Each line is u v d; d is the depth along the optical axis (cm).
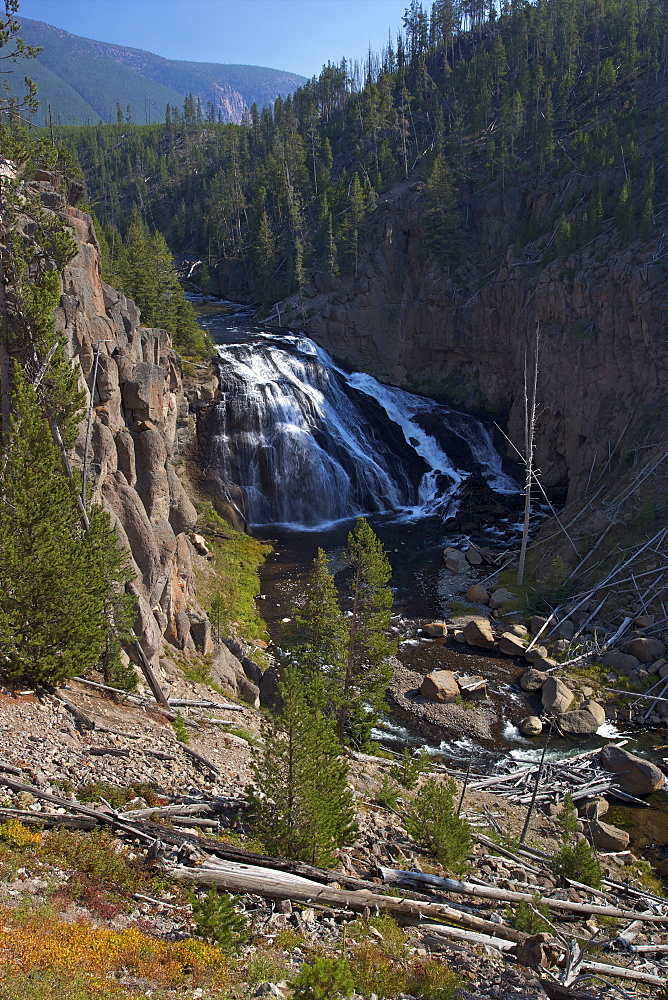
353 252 9438
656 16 11888
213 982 1222
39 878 1395
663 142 8281
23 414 2370
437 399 8931
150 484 3441
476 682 4334
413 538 6725
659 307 6438
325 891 1703
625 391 6600
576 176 8650
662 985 1823
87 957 1174
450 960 1652
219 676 3672
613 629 4825
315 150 14350
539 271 7819
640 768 3456
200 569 5322
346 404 8281
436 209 8888
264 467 7125
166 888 1525
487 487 7450
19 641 2183
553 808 3231
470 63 13438
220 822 1953
